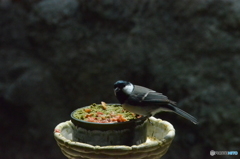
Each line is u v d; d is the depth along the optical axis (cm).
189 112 826
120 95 365
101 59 897
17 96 941
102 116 340
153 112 373
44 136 953
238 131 802
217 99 808
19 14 988
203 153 834
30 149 966
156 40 859
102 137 309
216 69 812
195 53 829
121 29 897
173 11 851
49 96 938
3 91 952
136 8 889
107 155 290
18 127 969
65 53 921
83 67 909
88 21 923
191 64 830
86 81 909
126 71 880
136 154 293
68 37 920
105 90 897
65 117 941
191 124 835
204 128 822
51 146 955
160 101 367
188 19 834
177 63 838
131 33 881
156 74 848
